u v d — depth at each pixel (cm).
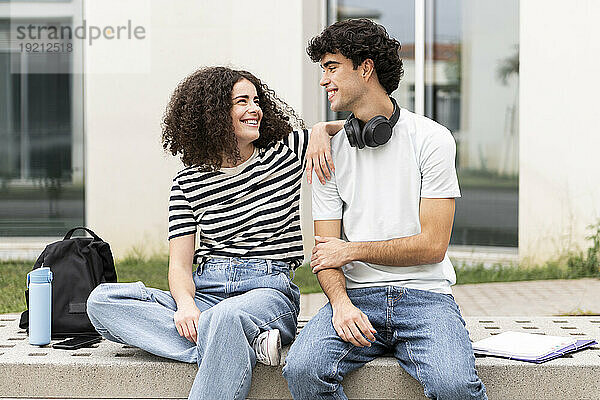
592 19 461
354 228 243
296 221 254
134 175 498
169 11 494
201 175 247
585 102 465
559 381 223
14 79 509
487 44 499
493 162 500
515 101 494
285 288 243
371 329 219
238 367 218
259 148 251
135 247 498
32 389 232
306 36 505
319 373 216
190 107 244
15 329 278
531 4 472
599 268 467
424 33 510
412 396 225
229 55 499
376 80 237
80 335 262
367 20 238
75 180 508
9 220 512
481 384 213
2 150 512
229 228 247
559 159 471
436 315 225
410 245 229
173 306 242
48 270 254
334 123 253
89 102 498
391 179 238
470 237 505
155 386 230
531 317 294
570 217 470
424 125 239
